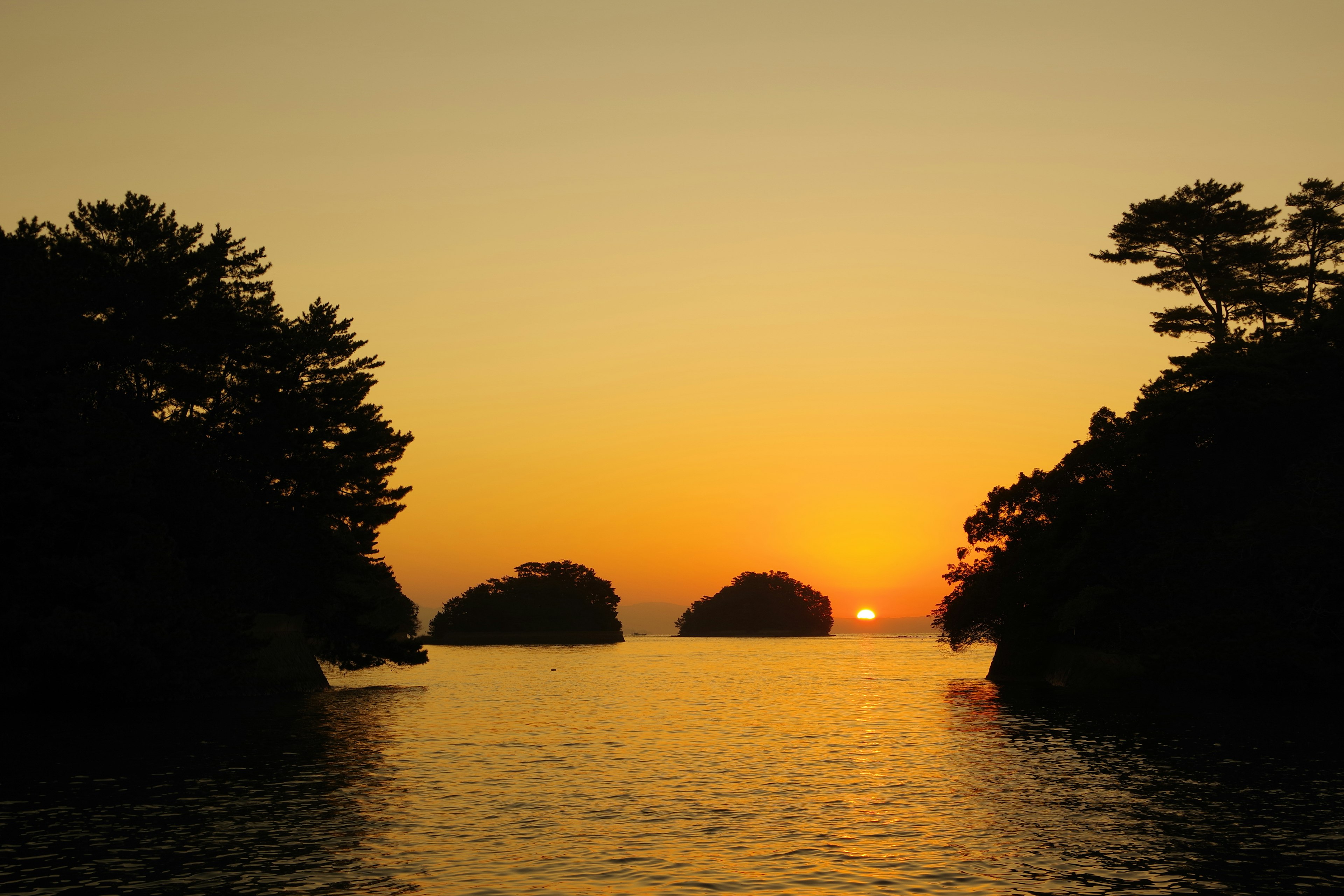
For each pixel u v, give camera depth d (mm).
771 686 79812
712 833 22828
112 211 66188
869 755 36656
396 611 156250
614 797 27594
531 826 23625
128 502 53969
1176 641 57969
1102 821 23984
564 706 59469
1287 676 54906
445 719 50125
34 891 18062
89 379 55312
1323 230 79562
